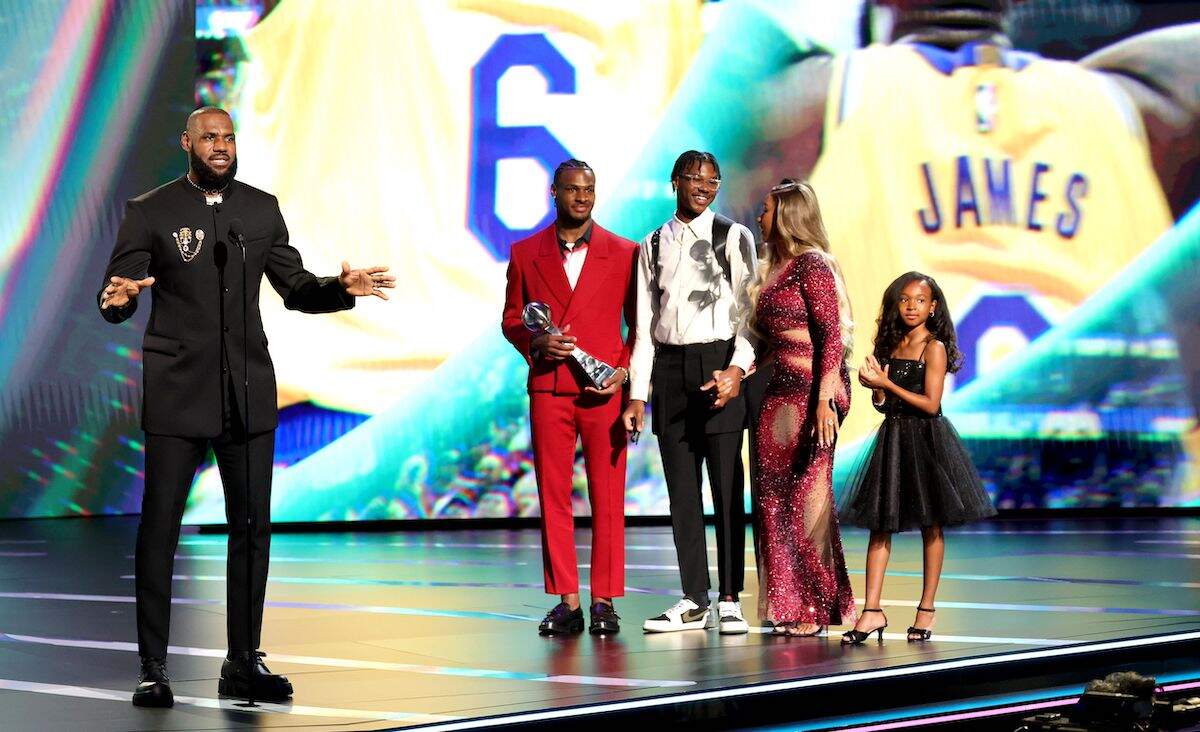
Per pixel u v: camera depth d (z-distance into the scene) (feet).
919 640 26.76
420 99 55.36
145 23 62.28
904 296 27.91
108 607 33.19
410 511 55.52
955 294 56.59
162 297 22.30
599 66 55.42
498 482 55.72
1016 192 56.75
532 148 55.42
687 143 55.57
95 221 61.98
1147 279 57.26
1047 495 57.11
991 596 33.58
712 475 29.43
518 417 55.77
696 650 26.18
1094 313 57.11
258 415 22.36
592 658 25.32
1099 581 36.60
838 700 22.38
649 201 55.57
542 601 34.24
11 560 44.21
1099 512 57.36
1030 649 25.09
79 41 61.62
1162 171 57.26
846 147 56.13
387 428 55.52
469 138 55.47
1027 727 21.21
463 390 55.62
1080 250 57.11
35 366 61.41
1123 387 57.31
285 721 19.76
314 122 55.06
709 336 29.55
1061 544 46.88
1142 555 43.24
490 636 28.40
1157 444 57.52
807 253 28.48
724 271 29.71
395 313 55.47
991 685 24.00
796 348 28.48
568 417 29.58
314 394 55.21
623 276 30.19
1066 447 57.16
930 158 56.44
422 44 55.36
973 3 56.49
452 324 55.57
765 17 55.62
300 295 22.85
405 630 29.30
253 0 54.75
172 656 26.04
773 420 28.50
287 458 55.11
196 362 22.15
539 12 55.42
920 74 56.34
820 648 26.18
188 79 62.80
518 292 30.50
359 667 24.49
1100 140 57.00
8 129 61.00
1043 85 56.80
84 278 61.93
